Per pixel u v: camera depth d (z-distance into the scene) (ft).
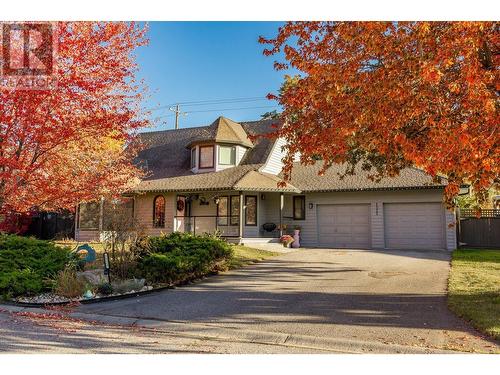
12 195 34.99
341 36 24.91
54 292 32.19
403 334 21.83
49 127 32.78
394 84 22.90
